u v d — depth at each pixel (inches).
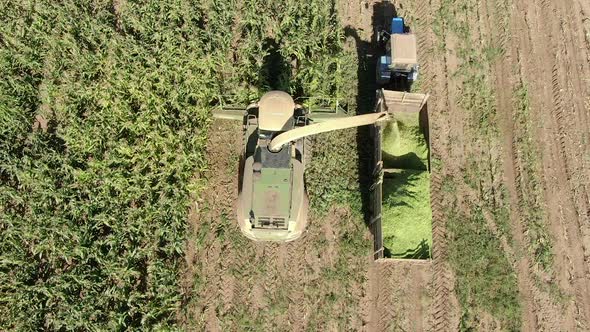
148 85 616.4
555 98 673.0
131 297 543.8
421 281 592.4
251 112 582.2
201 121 621.3
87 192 580.7
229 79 645.3
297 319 576.1
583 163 643.5
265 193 508.1
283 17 673.6
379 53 683.4
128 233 577.6
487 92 671.1
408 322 577.9
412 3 709.3
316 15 662.5
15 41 646.5
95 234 582.6
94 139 603.5
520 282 595.8
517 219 618.8
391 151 596.1
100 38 654.5
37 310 544.4
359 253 597.9
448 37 696.4
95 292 552.1
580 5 716.7
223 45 651.5
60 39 647.8
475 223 613.9
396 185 573.3
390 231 557.6
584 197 629.3
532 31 704.4
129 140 609.6
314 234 605.6
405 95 593.3
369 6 706.8
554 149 649.0
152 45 642.8
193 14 667.4
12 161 591.5
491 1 713.0
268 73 651.5
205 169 611.2
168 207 579.8
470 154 643.5
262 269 589.6
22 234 573.9
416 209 560.1
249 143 553.9
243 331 569.0
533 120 660.1
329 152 633.6
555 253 606.9
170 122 613.6
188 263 592.4
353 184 624.4
